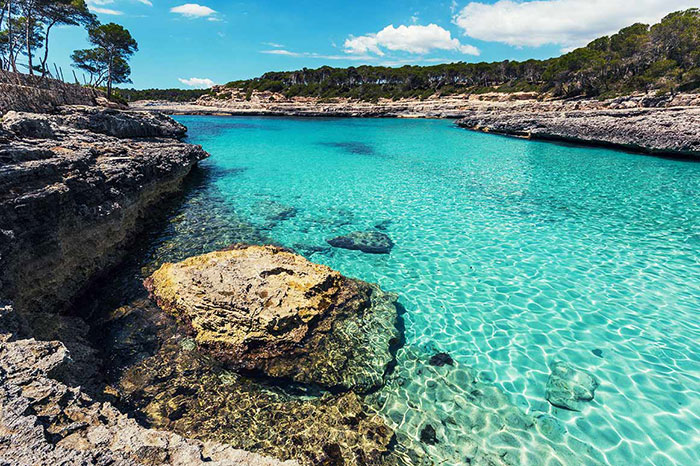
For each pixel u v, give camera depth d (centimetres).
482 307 784
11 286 591
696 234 1117
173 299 689
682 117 2419
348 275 912
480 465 454
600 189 1628
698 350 643
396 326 721
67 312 721
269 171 2042
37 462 265
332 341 630
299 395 549
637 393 557
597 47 6444
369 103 8269
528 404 543
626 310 761
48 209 688
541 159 2356
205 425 494
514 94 6562
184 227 1172
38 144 884
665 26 5034
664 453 466
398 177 1906
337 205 1433
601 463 455
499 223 1241
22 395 338
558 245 1066
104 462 282
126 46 4800
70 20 3453
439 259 993
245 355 589
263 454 455
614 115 3156
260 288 672
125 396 534
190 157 1806
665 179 1780
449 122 5541
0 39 3712
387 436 489
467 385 580
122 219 976
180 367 587
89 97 2520
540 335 693
